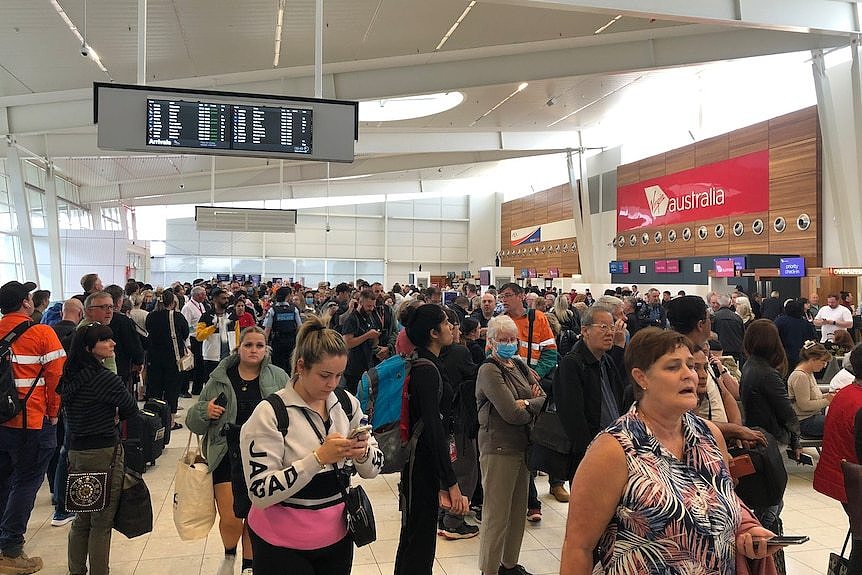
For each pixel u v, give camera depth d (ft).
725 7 25.98
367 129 49.11
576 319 25.20
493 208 102.17
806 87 43.65
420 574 8.48
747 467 7.19
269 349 10.22
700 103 53.83
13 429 10.69
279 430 6.34
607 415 9.46
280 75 32.63
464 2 24.95
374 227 98.99
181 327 22.00
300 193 83.20
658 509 4.57
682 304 9.47
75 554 9.96
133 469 9.98
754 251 45.70
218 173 63.77
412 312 9.39
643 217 60.18
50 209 46.37
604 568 4.87
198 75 31.19
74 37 25.23
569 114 46.14
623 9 24.06
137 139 15.71
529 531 12.91
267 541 6.38
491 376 9.98
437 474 8.37
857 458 8.77
